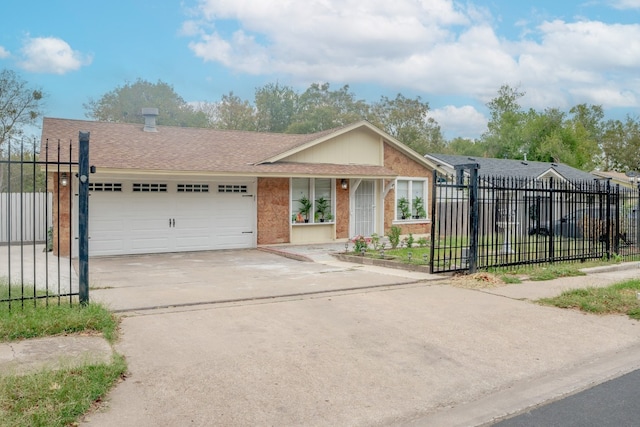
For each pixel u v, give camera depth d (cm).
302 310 741
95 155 1451
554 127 5162
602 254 1273
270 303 787
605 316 737
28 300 695
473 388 473
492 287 917
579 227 1439
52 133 1628
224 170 1548
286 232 1764
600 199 1289
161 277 1063
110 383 448
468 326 670
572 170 3362
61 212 1404
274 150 1906
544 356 565
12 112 3045
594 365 544
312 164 1830
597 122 6625
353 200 1922
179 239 1578
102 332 598
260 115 5597
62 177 1401
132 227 1506
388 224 2014
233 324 659
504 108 5619
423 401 441
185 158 1608
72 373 454
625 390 476
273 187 1738
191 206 1597
